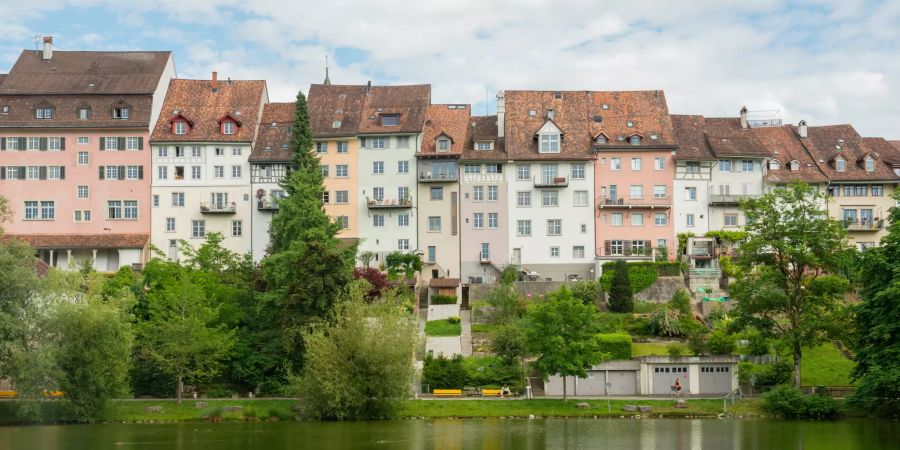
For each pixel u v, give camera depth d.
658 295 109.06
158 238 117.25
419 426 74.38
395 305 85.81
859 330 75.56
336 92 123.44
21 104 118.44
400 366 77.25
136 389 84.31
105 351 75.94
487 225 117.81
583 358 80.75
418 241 117.50
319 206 98.56
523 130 120.56
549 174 118.50
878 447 64.12
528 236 117.62
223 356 83.25
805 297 81.75
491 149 119.44
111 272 114.38
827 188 119.88
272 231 101.56
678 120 124.00
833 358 89.31
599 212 117.81
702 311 103.12
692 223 118.25
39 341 75.38
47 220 117.19
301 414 78.69
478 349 93.19
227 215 117.19
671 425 74.44
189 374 81.00
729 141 121.12
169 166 117.88
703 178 118.75
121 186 117.62
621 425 74.56
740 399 81.88
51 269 78.69
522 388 85.06
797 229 81.81
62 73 121.56
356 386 76.75
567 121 121.75
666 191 118.25
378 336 77.81
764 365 86.75
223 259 107.00
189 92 123.50
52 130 117.69
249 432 71.50
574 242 117.56
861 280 76.06
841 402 78.06
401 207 116.69
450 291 108.56
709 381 85.44
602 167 118.44
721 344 87.00
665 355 86.38
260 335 86.50
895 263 72.06
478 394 84.25
